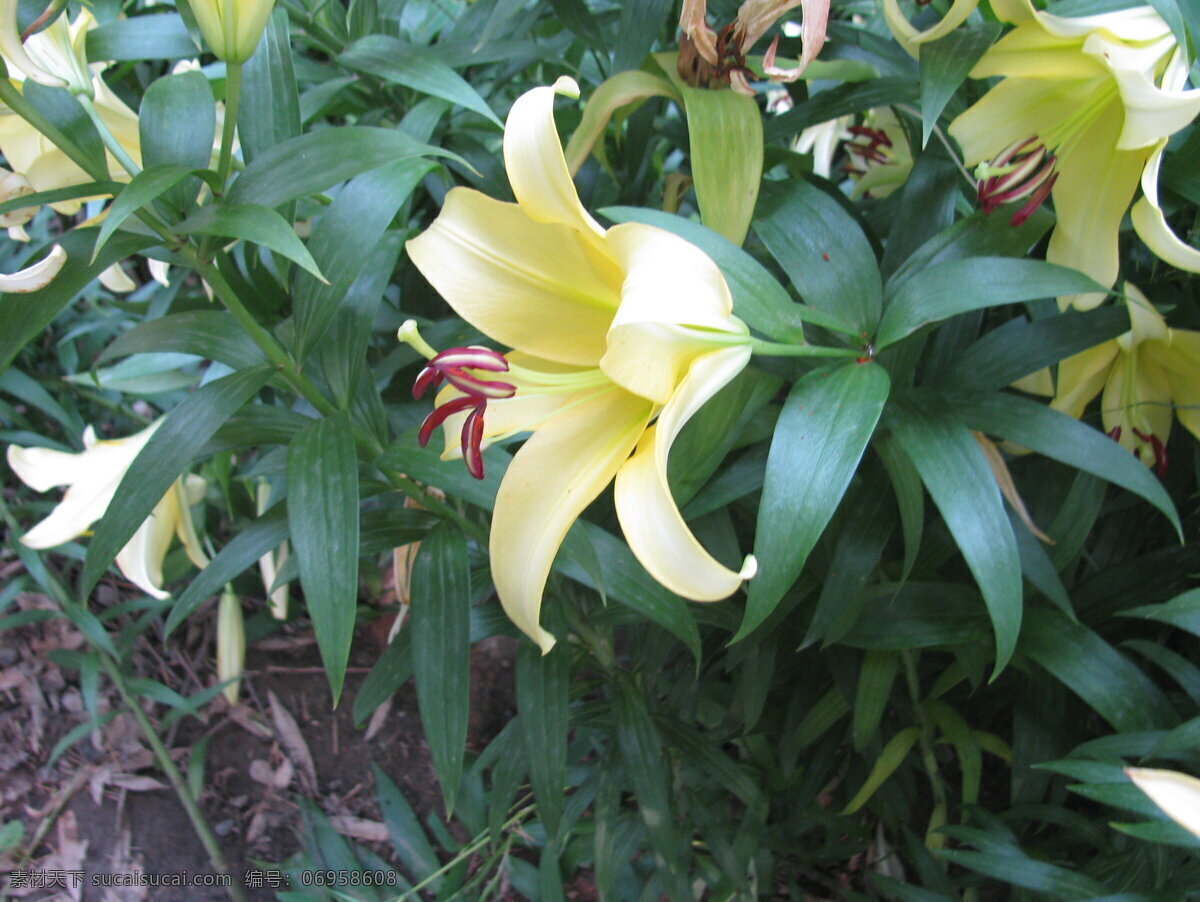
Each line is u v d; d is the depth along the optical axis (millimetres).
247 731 673
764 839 565
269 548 415
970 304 339
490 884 585
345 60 430
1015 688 548
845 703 540
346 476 351
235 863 611
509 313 337
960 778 621
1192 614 353
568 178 287
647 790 483
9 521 613
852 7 608
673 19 517
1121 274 469
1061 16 374
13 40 320
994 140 388
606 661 511
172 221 344
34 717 659
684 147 535
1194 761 397
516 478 317
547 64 562
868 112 576
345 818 640
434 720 390
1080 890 429
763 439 439
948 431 359
